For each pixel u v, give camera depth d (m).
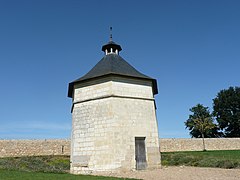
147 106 17.44
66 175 12.97
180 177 12.63
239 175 13.22
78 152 16.59
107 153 15.52
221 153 30.14
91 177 12.41
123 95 16.73
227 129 56.25
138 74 18.16
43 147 31.00
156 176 12.98
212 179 12.05
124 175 13.70
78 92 17.84
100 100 16.75
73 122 17.77
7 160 22.25
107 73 16.69
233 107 55.28
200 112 50.28
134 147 16.11
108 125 15.98
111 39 20.05
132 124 16.47
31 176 12.03
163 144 35.69
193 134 54.12
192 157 24.05
